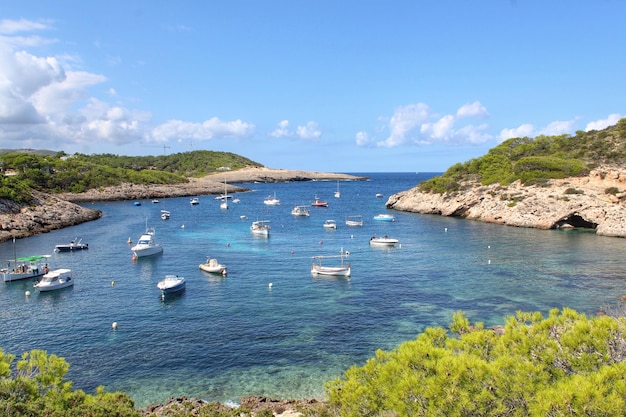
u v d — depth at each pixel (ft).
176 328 125.39
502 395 42.16
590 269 190.60
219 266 191.42
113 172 629.92
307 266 202.69
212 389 92.79
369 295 156.15
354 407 48.67
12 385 52.29
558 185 337.31
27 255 231.71
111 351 110.52
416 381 44.14
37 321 131.95
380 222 361.92
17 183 358.02
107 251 242.78
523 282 171.01
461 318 60.64
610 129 422.41
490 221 351.87
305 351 110.11
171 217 406.21
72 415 50.85
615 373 39.50
